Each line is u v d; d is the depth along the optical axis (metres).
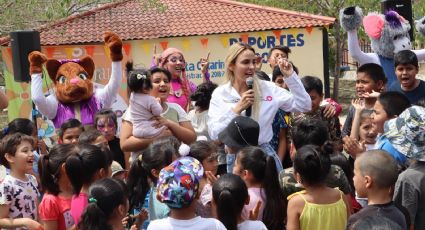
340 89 19.31
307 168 3.78
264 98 4.92
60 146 4.25
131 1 14.05
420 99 5.45
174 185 3.39
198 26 12.52
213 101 5.01
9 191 4.53
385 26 6.75
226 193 3.61
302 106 4.96
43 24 14.26
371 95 5.37
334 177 4.18
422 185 3.79
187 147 4.26
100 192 3.47
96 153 4.04
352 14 6.62
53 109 6.25
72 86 6.18
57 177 4.14
